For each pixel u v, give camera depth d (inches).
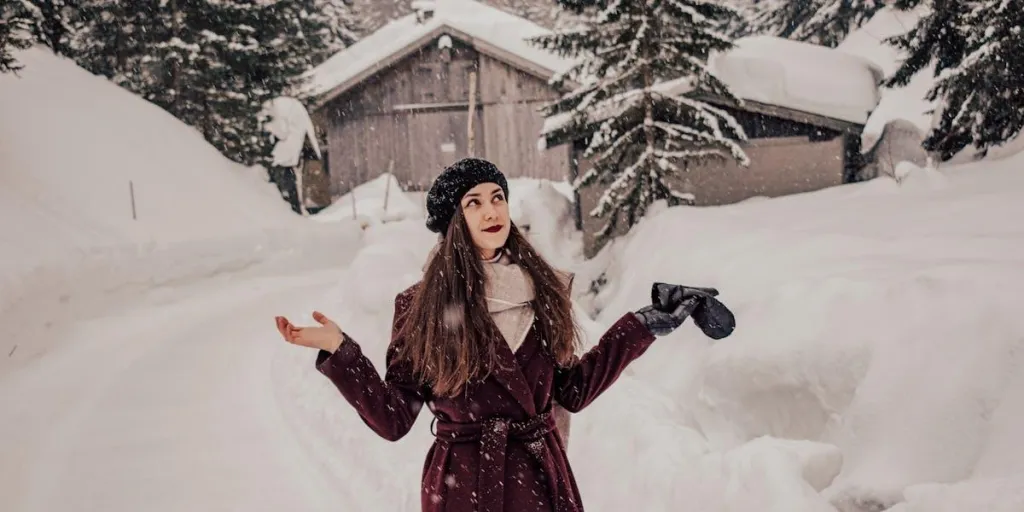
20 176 595.5
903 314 193.6
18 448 240.4
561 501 91.8
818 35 1257.4
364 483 195.2
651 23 518.3
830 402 198.7
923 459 163.6
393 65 1133.1
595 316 448.1
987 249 232.1
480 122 1130.0
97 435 250.7
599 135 532.7
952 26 604.4
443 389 90.0
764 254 296.7
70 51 971.3
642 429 170.9
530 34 1141.7
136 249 538.9
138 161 722.2
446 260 92.4
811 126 612.1
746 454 137.0
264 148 1034.1
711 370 231.1
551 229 625.9
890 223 315.0
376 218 982.4
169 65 951.6
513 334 92.8
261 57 1015.6
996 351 167.5
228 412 271.4
